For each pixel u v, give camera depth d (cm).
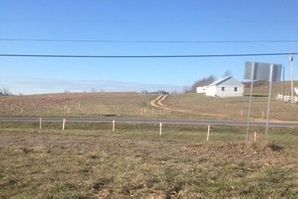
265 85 16112
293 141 3322
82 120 4972
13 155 1769
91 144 2306
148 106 8650
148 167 1468
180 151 1973
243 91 13050
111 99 10956
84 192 1177
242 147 2062
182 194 1140
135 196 1140
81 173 1409
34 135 3231
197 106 8719
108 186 1238
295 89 12938
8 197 1159
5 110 6825
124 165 1520
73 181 1288
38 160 1639
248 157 1783
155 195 1135
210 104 9269
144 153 1862
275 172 1398
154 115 6425
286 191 1169
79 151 1888
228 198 1102
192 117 6244
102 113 6581
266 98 11231
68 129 4444
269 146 2095
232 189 1187
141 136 3591
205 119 5825
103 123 4731
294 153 2019
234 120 5659
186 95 13938
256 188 1194
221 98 11512
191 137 3641
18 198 1143
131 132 4075
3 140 2520
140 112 6956
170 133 3994
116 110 7306
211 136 3741
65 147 2061
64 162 1600
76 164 1558
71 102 9262
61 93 14838
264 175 1341
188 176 1331
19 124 4700
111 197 1135
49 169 1469
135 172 1391
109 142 2527
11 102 8819
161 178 1299
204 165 1518
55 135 3341
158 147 2183
